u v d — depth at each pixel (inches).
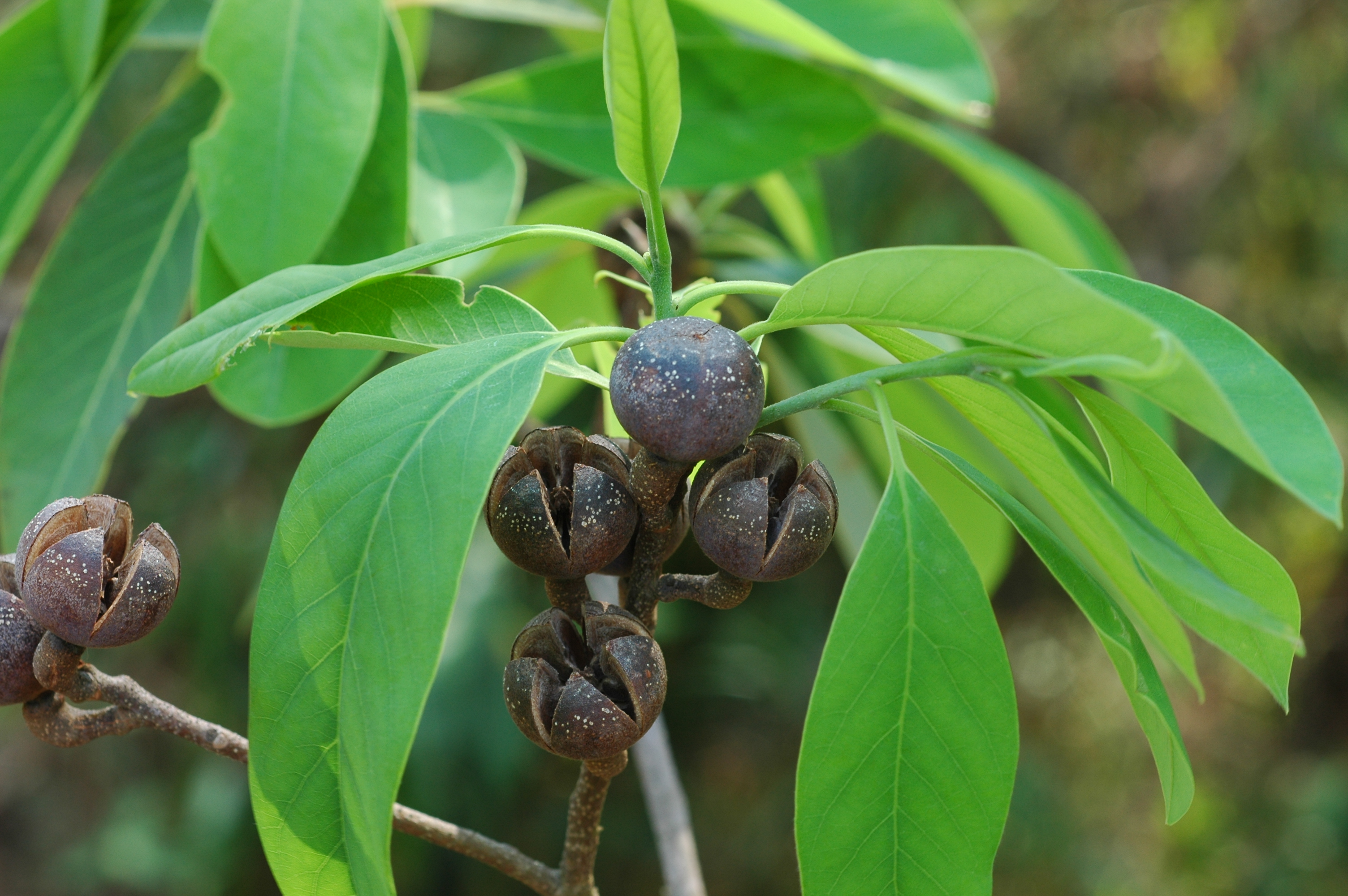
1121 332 16.1
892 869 16.7
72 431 21.4
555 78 22.0
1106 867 68.5
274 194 19.7
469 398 16.6
